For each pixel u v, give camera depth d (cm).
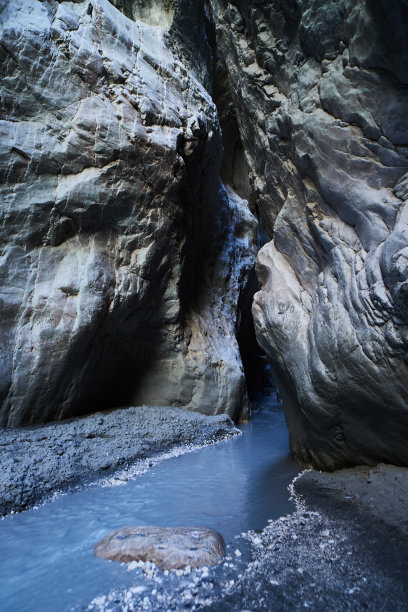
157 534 305
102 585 250
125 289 774
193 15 1074
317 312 400
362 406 355
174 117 864
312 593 218
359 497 339
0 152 627
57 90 684
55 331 658
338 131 370
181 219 931
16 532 348
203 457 626
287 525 314
